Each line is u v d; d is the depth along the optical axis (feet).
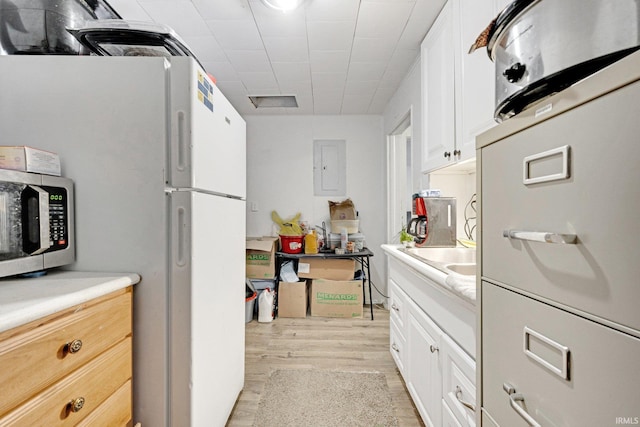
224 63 7.70
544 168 1.63
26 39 3.57
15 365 1.83
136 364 3.16
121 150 3.18
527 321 1.79
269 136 11.55
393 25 6.09
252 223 11.54
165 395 3.18
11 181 2.46
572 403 1.46
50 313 2.03
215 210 3.88
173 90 3.22
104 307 2.62
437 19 5.63
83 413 2.36
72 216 3.12
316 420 4.88
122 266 3.18
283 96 10.05
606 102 1.28
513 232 1.84
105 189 3.18
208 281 3.65
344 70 8.10
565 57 1.74
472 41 4.30
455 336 3.31
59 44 3.66
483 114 4.04
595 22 1.64
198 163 3.35
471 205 6.28
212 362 3.78
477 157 2.38
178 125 3.22
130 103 3.18
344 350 7.39
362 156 11.51
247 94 9.64
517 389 1.87
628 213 1.20
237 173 4.87
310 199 11.54
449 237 5.80
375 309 10.71
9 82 3.16
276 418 4.92
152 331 3.17
